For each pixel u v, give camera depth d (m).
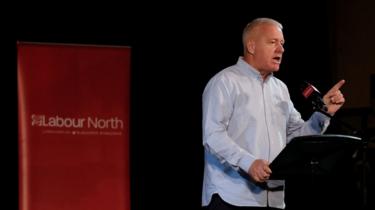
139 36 9.18
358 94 8.94
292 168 4.55
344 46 9.09
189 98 9.25
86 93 8.13
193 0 9.12
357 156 5.37
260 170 4.57
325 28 9.12
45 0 9.02
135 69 9.23
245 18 9.08
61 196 8.04
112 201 8.16
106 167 8.16
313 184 5.71
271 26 5.35
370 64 8.88
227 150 4.88
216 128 5.02
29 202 7.98
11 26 8.96
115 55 8.21
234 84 5.21
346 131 8.38
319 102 4.98
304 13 9.09
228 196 5.10
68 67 8.09
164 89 9.27
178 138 9.32
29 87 8.02
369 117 8.56
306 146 4.35
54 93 8.06
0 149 9.02
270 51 5.27
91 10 9.10
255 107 5.23
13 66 9.01
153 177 9.36
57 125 8.05
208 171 5.27
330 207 7.92
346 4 9.10
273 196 5.18
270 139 5.21
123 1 9.12
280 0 9.09
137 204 9.34
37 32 9.02
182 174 9.34
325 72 9.09
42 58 8.04
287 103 5.46
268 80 5.42
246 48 5.40
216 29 9.12
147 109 9.30
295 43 9.06
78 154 8.09
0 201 9.02
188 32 9.16
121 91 8.22
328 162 4.58
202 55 9.18
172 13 9.16
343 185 7.80
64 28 9.07
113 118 8.18
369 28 8.91
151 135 9.34
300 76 9.04
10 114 9.05
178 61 9.20
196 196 9.34
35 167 8.00
